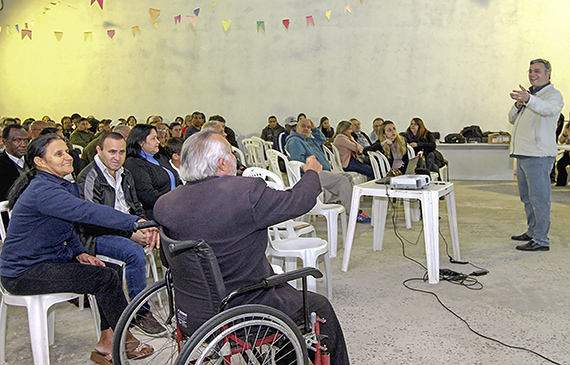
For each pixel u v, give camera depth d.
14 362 1.93
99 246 2.17
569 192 5.71
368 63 8.20
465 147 7.04
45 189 1.73
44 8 9.45
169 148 3.14
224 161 1.43
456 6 7.71
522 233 3.76
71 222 1.86
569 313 2.23
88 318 2.36
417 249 3.41
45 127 3.99
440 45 7.85
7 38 9.76
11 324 2.32
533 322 2.15
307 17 8.37
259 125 8.86
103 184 2.30
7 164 2.98
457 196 5.60
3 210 2.01
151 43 9.08
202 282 1.32
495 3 7.54
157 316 2.19
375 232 3.39
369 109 8.30
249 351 1.42
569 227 3.91
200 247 1.29
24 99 9.89
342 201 3.92
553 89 3.12
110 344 1.89
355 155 5.37
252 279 1.42
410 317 2.24
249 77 8.77
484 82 7.73
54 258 1.82
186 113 9.12
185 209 1.38
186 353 1.19
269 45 8.62
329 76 8.41
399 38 8.01
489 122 7.79
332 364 1.53
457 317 2.22
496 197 5.46
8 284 1.74
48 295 1.73
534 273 2.80
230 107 8.92
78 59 9.45
